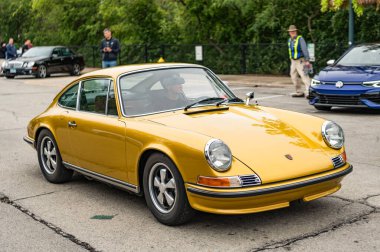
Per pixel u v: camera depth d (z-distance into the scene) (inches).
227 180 172.1
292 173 179.8
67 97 254.2
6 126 453.1
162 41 1185.4
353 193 228.2
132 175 205.2
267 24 926.4
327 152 195.9
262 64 941.8
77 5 1424.7
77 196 239.3
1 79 1034.7
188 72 233.8
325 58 834.8
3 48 1446.9
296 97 602.5
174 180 185.9
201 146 175.8
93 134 223.6
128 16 1185.4
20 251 176.9
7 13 1785.2
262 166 178.5
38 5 1459.2
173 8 1157.7
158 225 196.1
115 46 666.2
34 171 291.1
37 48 1086.4
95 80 234.4
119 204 224.7
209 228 190.7
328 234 181.2
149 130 196.2
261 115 213.9
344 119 427.2
